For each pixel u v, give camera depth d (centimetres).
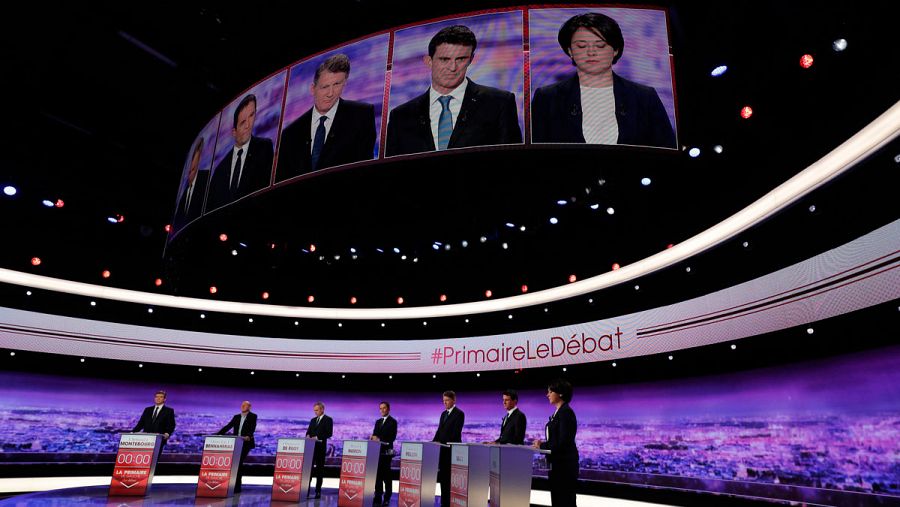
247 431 922
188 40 804
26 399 1240
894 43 540
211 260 1331
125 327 1359
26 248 1194
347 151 555
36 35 779
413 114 539
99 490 889
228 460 820
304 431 1436
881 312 686
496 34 541
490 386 1320
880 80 569
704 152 740
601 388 1123
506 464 495
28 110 908
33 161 999
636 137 490
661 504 960
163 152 1038
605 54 517
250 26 771
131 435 819
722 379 926
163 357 1382
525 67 522
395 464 1377
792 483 793
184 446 1380
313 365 1433
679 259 960
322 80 601
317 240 1033
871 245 666
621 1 552
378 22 715
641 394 1054
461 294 1391
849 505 718
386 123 547
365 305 1486
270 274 1449
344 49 601
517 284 1298
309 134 586
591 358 1097
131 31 789
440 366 1330
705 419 939
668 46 519
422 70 552
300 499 765
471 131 513
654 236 1012
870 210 677
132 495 792
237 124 668
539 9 542
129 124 966
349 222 921
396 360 1386
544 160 673
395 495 1007
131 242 1277
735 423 890
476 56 538
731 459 885
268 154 612
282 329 1489
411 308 1422
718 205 850
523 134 499
